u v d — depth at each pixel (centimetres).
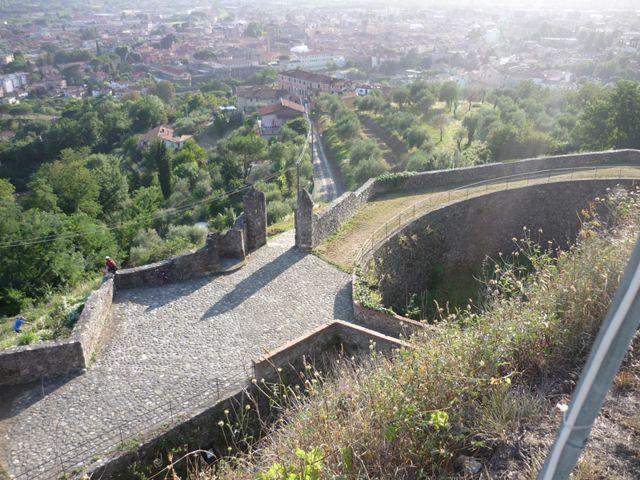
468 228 2683
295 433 802
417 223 2438
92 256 3556
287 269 2027
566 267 1013
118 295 1820
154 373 1431
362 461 653
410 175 2881
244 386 1365
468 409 742
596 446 661
